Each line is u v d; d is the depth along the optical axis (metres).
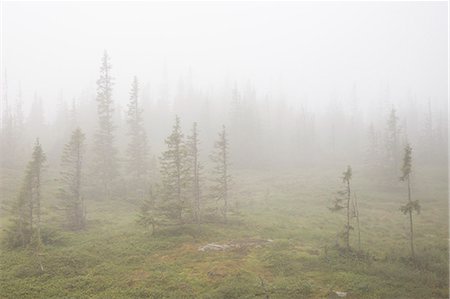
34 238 27.08
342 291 19.27
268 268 23.19
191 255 25.69
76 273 22.27
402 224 37.06
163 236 30.25
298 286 19.77
